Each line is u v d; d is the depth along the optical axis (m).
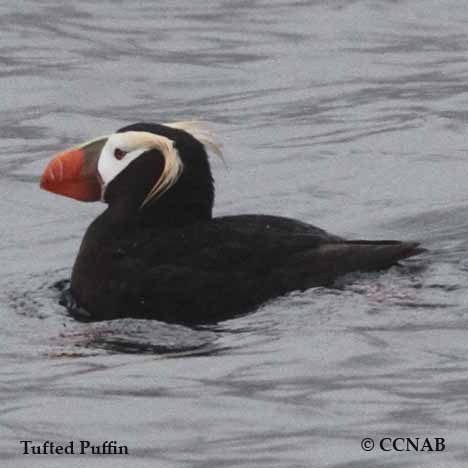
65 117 22.61
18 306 16.33
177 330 15.37
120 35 25.62
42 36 25.59
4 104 23.12
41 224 19.16
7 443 12.91
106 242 16.23
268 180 20.22
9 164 21.03
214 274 15.73
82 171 16.47
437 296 15.33
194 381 13.99
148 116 22.62
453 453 12.47
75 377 14.20
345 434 12.86
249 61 24.50
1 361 14.69
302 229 16.11
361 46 25.02
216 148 16.41
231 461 12.47
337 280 15.55
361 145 21.28
